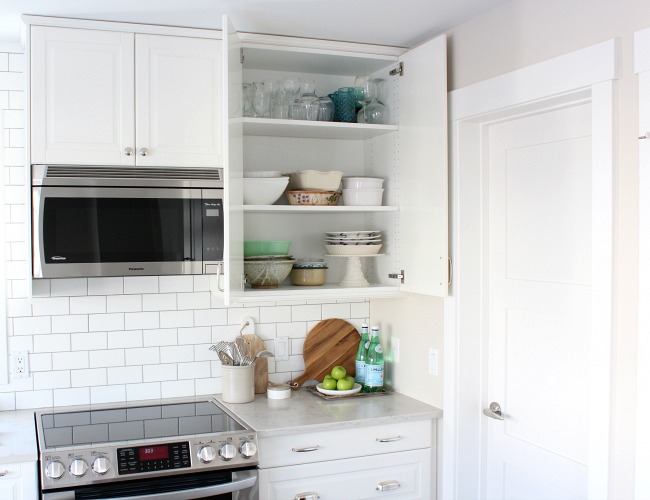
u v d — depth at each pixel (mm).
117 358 3189
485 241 2922
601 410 2172
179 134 2902
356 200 3193
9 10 2643
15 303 3055
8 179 3041
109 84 2811
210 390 3338
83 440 2586
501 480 2889
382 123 3232
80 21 2764
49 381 3102
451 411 2924
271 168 3395
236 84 2781
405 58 3133
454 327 2896
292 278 3270
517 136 2764
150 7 2631
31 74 2723
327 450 2852
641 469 2047
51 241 2752
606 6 2174
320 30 2941
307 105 3145
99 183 2799
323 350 3496
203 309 3312
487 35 2705
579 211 2469
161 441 2588
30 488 2484
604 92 2166
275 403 3158
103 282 3160
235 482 2627
